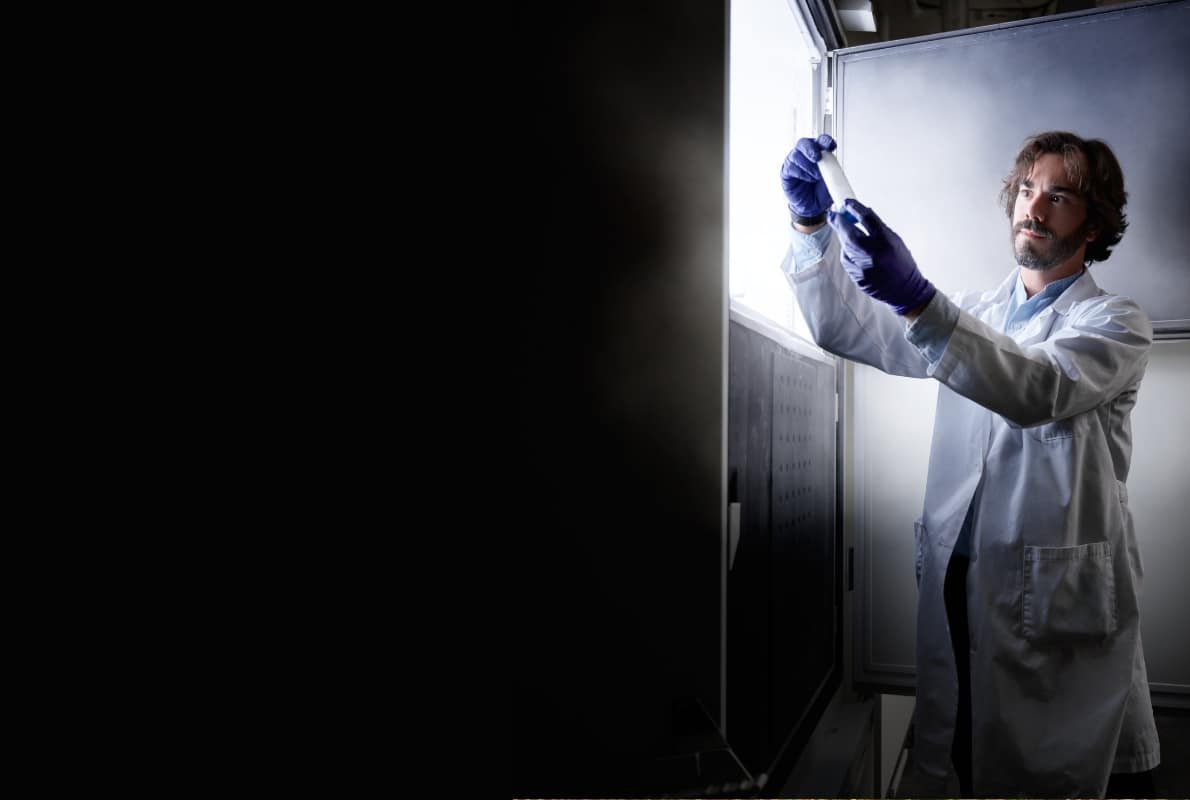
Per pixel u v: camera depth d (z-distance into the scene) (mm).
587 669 584
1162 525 1874
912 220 1954
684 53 670
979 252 1905
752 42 1730
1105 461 1426
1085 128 1829
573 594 569
